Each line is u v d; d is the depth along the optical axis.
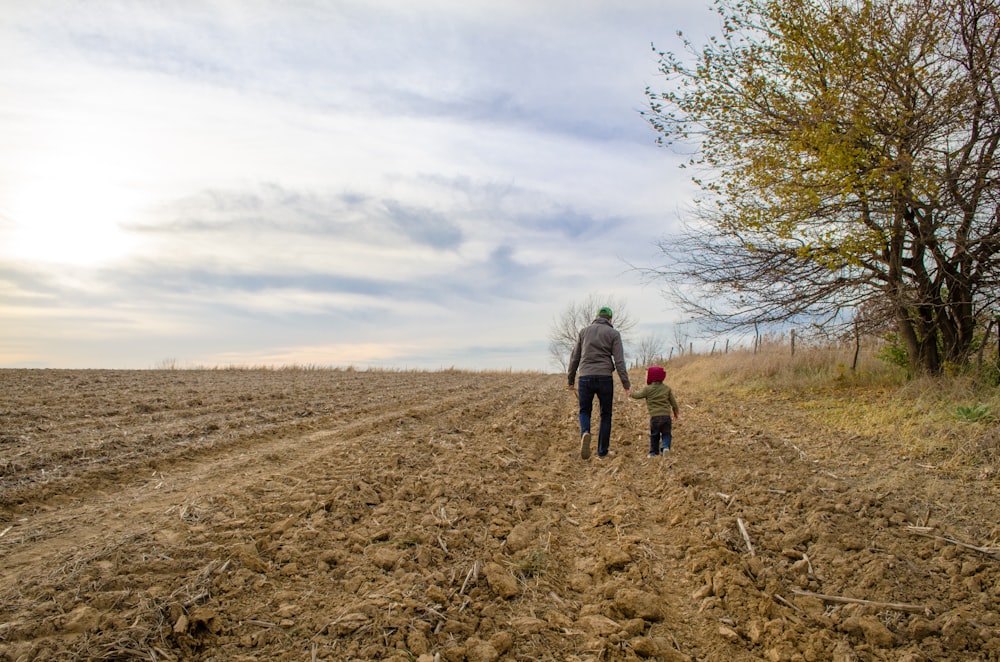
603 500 5.97
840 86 10.55
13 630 2.86
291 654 2.95
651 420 7.92
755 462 7.14
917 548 4.43
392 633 3.16
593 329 8.09
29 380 14.30
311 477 5.89
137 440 7.38
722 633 3.42
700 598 3.86
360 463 6.67
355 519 4.82
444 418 11.15
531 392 19.97
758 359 17.50
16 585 3.33
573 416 12.80
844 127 10.45
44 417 8.80
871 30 10.30
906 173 9.56
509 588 3.74
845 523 4.89
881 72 10.24
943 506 5.29
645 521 5.35
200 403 11.37
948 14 9.91
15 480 5.41
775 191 11.10
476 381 26.33
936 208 9.97
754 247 12.15
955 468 6.34
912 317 11.75
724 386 16.08
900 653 3.25
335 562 3.99
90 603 3.16
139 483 5.71
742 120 11.70
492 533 4.81
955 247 10.25
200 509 4.73
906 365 12.52
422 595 3.59
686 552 4.55
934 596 3.79
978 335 11.47
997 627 3.41
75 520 4.52
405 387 19.06
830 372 14.66
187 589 3.38
